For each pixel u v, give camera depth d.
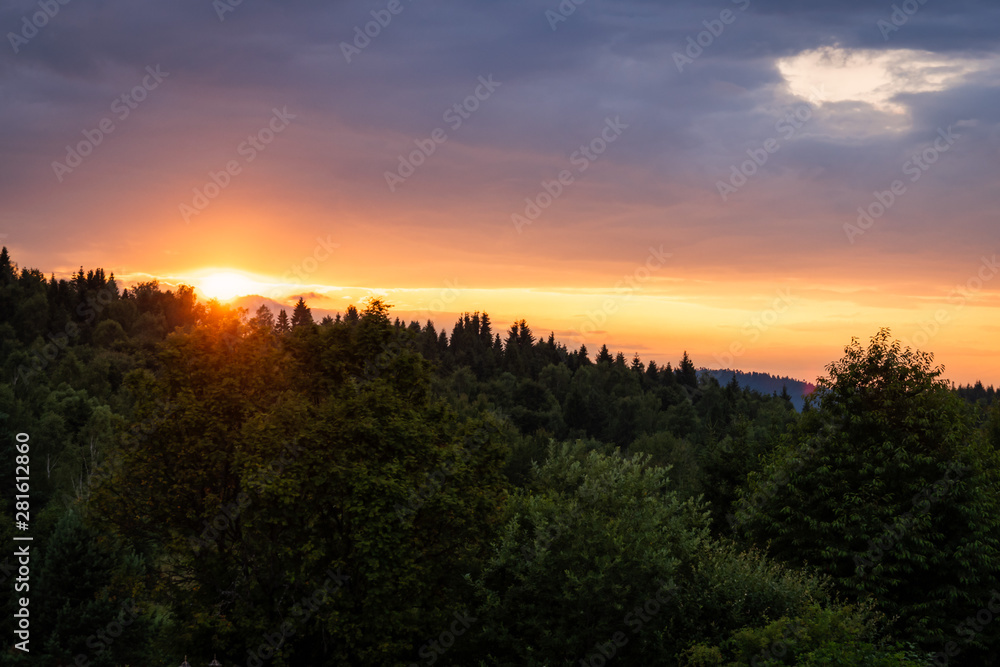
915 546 26.59
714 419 139.75
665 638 21.11
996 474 29.25
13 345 142.62
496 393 164.00
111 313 191.88
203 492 25.14
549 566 21.81
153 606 40.31
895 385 29.20
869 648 17.11
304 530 23.59
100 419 87.50
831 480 28.98
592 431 153.12
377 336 27.06
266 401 25.83
